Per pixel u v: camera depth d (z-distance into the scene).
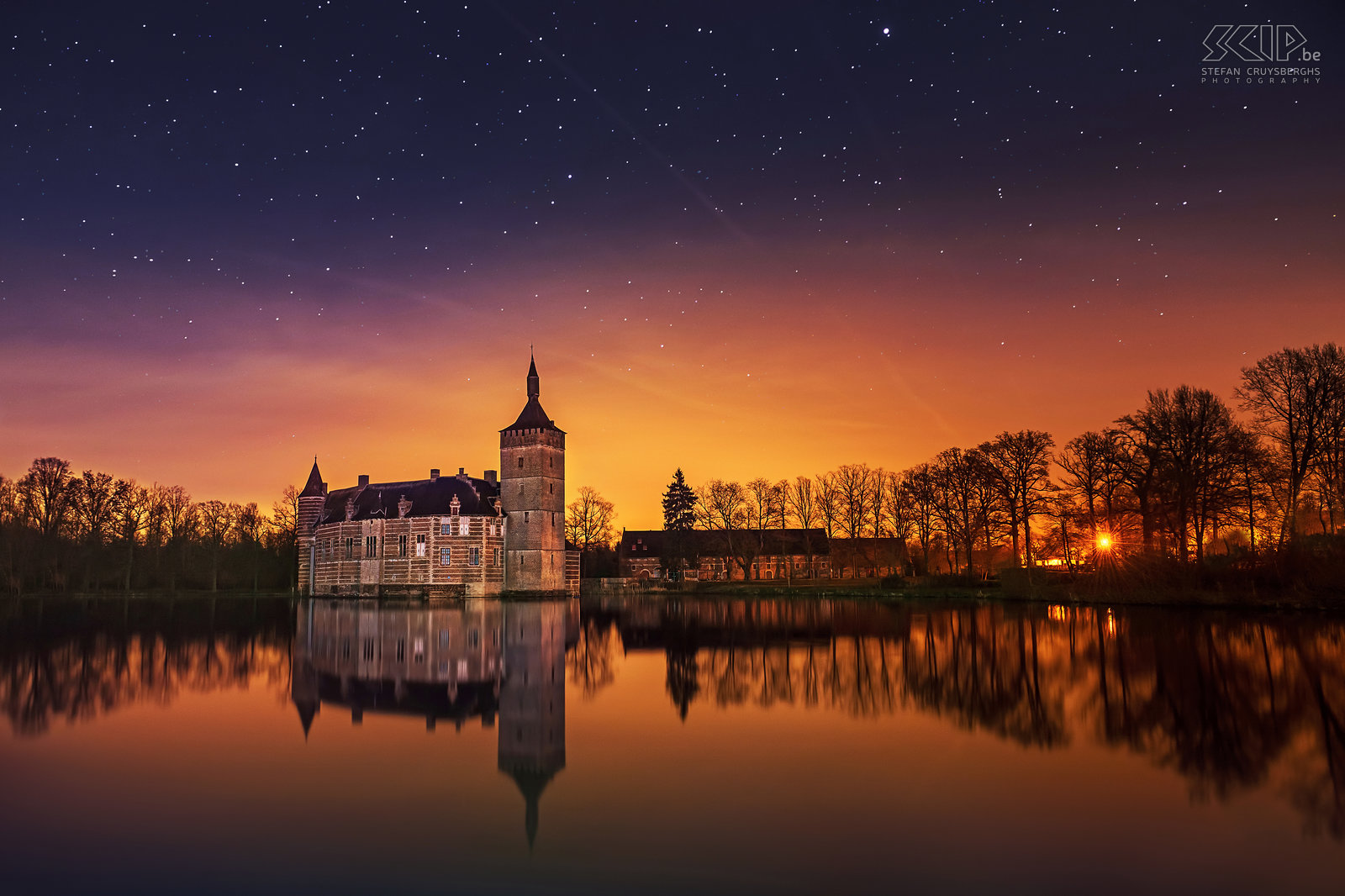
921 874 9.27
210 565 111.62
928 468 89.69
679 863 9.63
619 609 67.50
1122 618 43.56
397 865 9.66
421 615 59.31
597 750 15.09
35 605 73.00
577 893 8.84
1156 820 10.96
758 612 59.94
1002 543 79.69
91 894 8.88
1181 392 56.09
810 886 8.97
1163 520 55.81
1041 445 74.06
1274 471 51.62
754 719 17.73
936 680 22.97
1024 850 9.98
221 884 9.14
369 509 102.25
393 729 17.14
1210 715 17.55
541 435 99.81
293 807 11.85
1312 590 43.56
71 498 102.12
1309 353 50.59
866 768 13.63
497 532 98.62
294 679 24.66
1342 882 9.00
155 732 16.84
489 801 12.10
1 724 17.67
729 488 120.50
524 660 29.67
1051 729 16.47
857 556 110.19
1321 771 13.25
